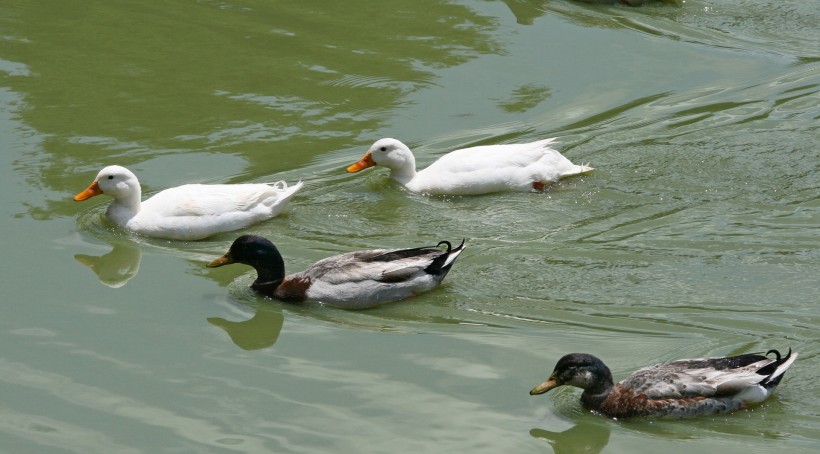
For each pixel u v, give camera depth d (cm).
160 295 1445
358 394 1212
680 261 1485
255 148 1909
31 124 1981
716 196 1684
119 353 1302
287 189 1675
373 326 1358
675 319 1339
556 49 2322
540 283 1438
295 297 1420
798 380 1191
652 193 1703
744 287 1412
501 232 1593
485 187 1734
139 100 2091
